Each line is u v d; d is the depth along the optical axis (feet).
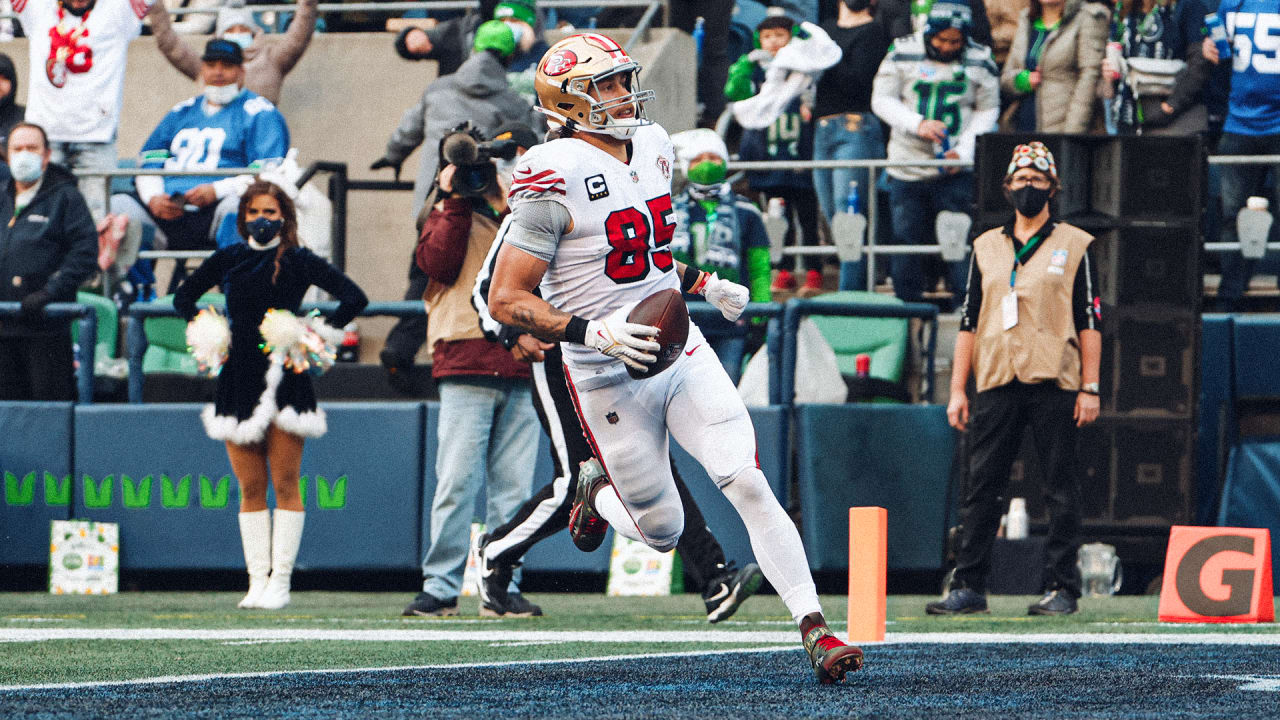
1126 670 46.11
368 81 123.54
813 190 114.21
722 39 132.36
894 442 89.81
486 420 73.61
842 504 88.43
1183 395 90.43
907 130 107.34
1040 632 63.41
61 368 96.89
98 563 93.91
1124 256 90.33
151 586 100.27
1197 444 91.76
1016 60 112.47
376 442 92.68
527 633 61.93
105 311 104.68
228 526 93.76
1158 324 90.38
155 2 120.37
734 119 128.77
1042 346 75.72
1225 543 70.33
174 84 128.57
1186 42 110.32
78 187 109.29
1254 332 95.40
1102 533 90.48
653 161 43.83
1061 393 76.43
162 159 113.70
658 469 44.55
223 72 114.01
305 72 124.77
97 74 113.19
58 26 113.09
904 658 50.52
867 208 110.93
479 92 96.32
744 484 42.98
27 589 100.01
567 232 42.63
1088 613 77.00
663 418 44.19
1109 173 90.58
